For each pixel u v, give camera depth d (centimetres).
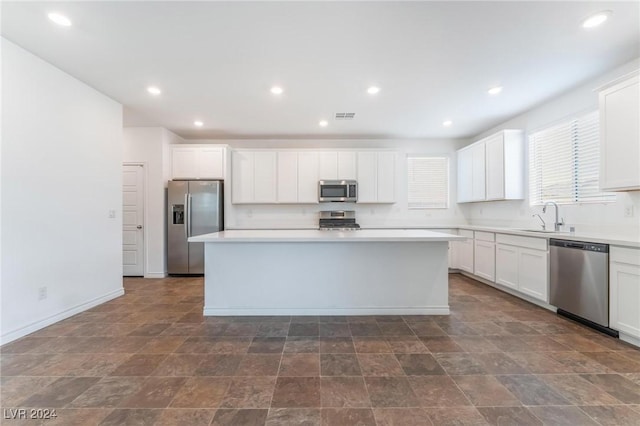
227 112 405
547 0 190
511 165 408
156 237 475
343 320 289
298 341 240
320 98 355
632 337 229
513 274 356
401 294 307
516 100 361
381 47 246
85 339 244
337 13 203
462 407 157
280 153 522
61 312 287
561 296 289
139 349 225
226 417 150
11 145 243
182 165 498
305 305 305
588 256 259
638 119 231
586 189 320
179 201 480
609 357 210
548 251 305
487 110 397
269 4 194
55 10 199
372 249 306
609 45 242
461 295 372
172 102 367
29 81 256
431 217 557
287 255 305
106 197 347
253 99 358
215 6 196
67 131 294
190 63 272
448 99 359
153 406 159
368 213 556
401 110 397
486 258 411
